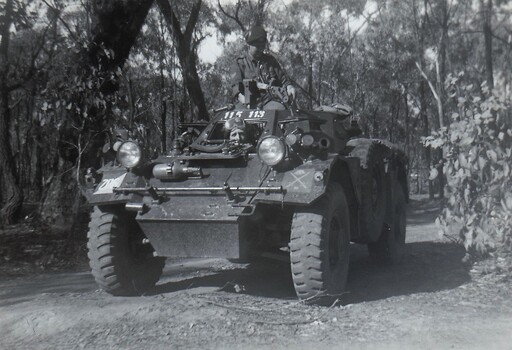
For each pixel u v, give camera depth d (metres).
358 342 4.58
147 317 5.23
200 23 26.17
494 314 5.33
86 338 4.78
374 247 8.30
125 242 6.21
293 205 5.77
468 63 23.97
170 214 5.70
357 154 7.36
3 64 15.99
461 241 8.10
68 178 12.06
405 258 8.88
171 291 6.61
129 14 12.92
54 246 10.40
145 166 6.24
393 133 44.34
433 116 36.22
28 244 10.78
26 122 16.81
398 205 8.92
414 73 33.78
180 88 21.70
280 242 6.28
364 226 7.09
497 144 7.43
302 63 31.61
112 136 11.05
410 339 4.63
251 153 6.11
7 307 5.92
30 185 27.41
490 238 7.43
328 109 8.03
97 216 6.23
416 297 6.10
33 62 14.91
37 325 5.16
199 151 6.36
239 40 27.03
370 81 35.88
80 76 11.11
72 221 11.53
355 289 6.62
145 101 19.09
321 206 5.69
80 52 12.05
